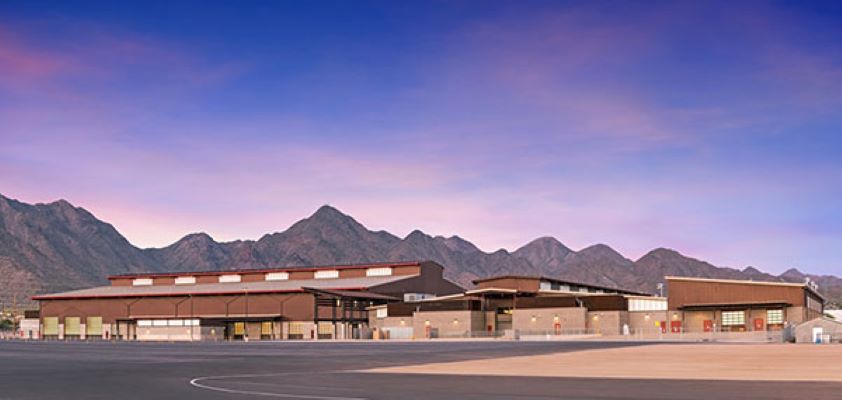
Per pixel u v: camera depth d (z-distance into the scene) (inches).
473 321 5728.3
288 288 6968.5
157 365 2047.2
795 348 2682.1
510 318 5890.8
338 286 6998.0
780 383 1316.4
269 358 2423.7
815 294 5620.1
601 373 1599.4
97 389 1327.5
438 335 5792.3
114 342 5265.8
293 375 1614.2
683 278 5177.2
